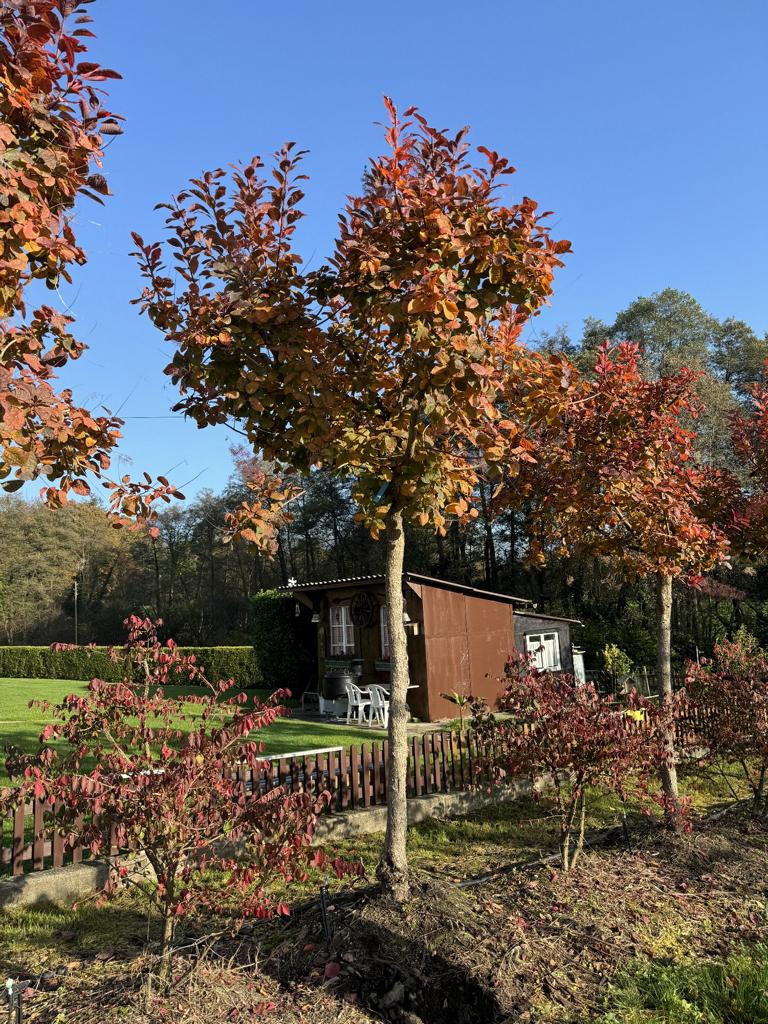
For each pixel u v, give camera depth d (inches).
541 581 1155.9
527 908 169.5
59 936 169.0
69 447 144.8
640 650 836.6
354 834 256.1
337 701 585.6
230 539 179.3
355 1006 130.7
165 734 162.9
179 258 175.2
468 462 188.5
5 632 1675.7
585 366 975.0
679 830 226.7
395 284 156.7
